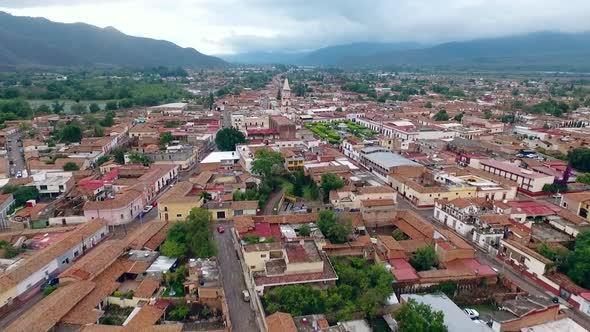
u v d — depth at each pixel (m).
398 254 97.12
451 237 101.69
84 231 105.19
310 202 137.88
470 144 199.50
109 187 141.38
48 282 88.56
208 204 125.94
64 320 72.38
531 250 96.19
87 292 79.44
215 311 81.44
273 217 114.31
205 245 96.00
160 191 149.12
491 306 83.44
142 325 71.88
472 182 145.75
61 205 125.38
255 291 82.25
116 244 97.38
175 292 84.88
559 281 86.88
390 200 123.81
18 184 138.50
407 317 70.69
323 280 84.31
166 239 103.06
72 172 157.12
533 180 146.38
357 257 101.25
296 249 91.31
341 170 155.88
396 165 157.88
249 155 171.62
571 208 130.38
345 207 127.38
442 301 79.75
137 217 126.88
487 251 106.00
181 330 71.94
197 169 178.25
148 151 188.50
